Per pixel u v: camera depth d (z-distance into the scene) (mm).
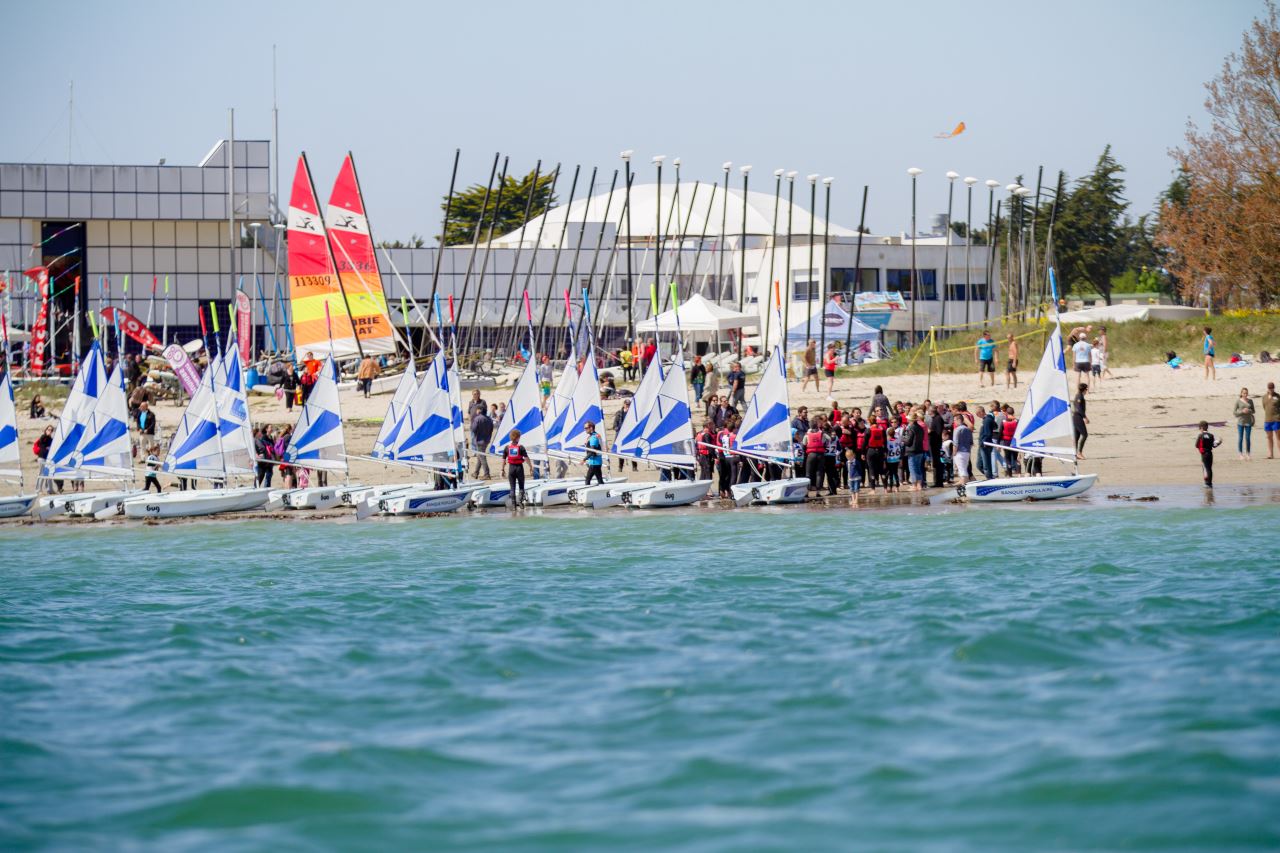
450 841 38062
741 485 103938
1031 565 77000
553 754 45000
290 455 109500
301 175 165500
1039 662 55094
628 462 127188
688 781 42125
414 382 107500
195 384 117500
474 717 49594
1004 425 103812
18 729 49062
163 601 74688
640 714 49219
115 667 58719
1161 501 96812
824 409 134250
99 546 96000
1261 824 37906
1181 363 143625
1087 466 111812
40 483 116000
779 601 69188
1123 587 70000
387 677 55656
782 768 42969
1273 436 111438
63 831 39375
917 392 139750
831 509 99938
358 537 96750
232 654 60750
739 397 130625
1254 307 186000
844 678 53281
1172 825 37938
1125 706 48500
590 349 110375
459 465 112625
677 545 88438
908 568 77438
